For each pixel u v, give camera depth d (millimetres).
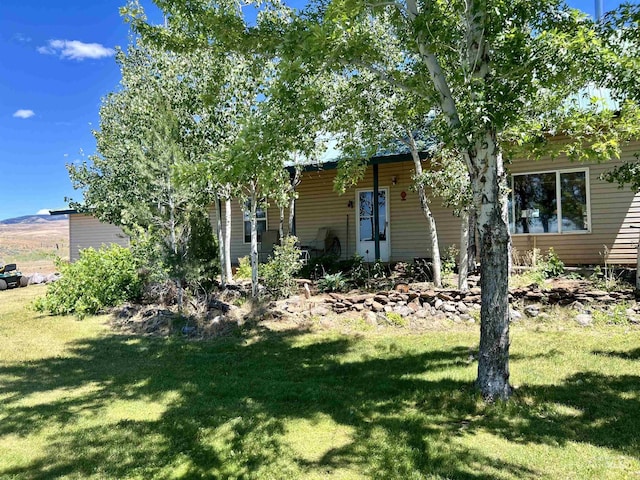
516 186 10992
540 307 7871
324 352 6594
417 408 4332
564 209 10430
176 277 9016
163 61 9539
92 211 15242
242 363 6273
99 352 7293
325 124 6504
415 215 12594
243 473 3256
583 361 5461
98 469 3389
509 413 4070
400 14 5000
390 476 3096
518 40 3941
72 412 4617
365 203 13477
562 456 3266
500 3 3752
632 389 4500
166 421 4293
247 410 4504
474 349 6336
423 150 10250
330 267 11891
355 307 8664
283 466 3332
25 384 5660
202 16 5148
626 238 9766
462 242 8852
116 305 10844
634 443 3416
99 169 14781
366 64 5164
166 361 6594
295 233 14320
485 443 3521
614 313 7250
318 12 5160
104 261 11305
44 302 11391
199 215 9680
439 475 3068
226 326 8344
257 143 4711
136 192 10969
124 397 5059
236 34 5125
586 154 6043
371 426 3949
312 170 12266
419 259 11781
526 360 5605
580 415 3963
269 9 6883
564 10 4355
